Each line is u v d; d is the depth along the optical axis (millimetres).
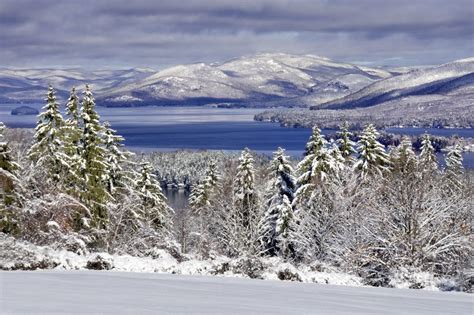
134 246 31406
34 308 7496
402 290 14867
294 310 8719
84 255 18625
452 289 19516
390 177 31766
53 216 28578
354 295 12180
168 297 9609
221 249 47781
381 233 26516
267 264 19078
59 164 37938
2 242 16578
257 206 47875
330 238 31328
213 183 59594
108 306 8031
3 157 31500
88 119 39469
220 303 9109
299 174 43938
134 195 43562
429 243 25750
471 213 29016
